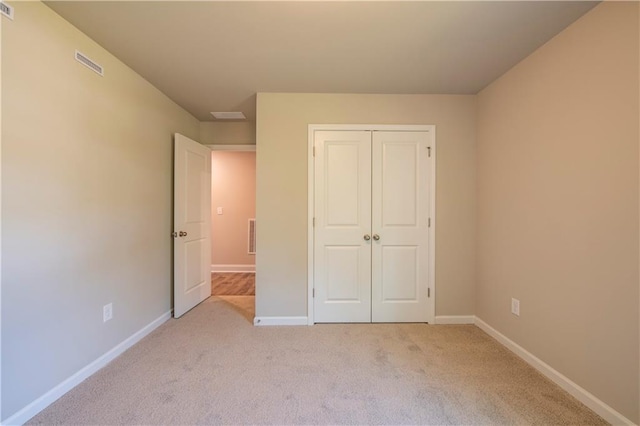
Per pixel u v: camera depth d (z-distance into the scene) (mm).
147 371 1914
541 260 1930
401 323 2773
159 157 2686
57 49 1639
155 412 1528
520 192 2137
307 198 2734
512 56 2066
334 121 2736
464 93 2730
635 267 1371
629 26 1388
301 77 2406
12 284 1409
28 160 1482
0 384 1361
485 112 2598
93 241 1904
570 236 1705
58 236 1651
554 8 1569
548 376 1854
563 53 1757
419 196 2775
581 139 1637
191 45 1944
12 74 1405
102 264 1983
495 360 2076
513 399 1646
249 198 5266
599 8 1529
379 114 2750
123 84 2186
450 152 2760
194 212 3195
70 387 1711
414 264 2791
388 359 2086
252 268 5238
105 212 2012
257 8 1582
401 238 2783
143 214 2445
